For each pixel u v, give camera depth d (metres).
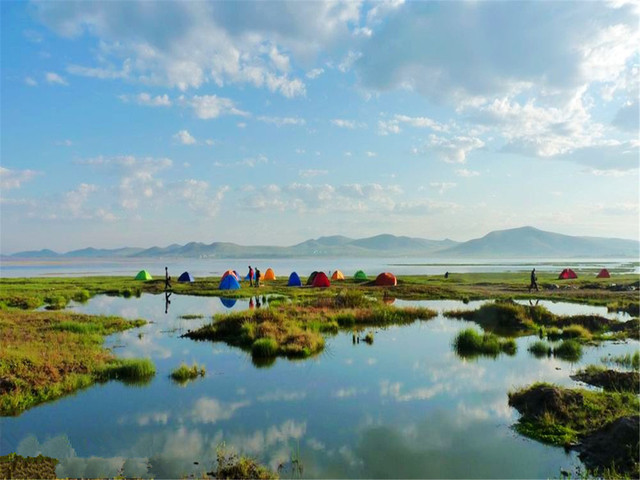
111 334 24.41
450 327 27.09
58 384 14.22
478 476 8.86
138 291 51.19
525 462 9.47
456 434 10.91
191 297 45.88
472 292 48.41
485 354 19.64
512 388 14.57
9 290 49.22
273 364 17.78
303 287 55.56
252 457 9.70
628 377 14.48
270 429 11.23
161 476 8.88
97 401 13.30
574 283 58.94
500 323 27.84
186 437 10.73
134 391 14.29
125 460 9.52
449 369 17.02
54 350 17.77
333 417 12.04
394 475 8.90
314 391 14.30
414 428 11.29
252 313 25.91
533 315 28.12
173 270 150.25
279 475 8.93
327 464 9.38
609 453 9.52
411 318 30.30
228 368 17.16
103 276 98.81
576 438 10.52
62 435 10.83
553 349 20.05
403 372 16.58
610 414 11.33
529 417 11.79
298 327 23.91
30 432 11.00
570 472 9.05
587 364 17.73
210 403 13.17
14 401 12.73
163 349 20.59
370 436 10.77
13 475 8.77
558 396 12.26
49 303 40.25
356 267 183.25
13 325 23.88
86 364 16.53
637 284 50.09
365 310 30.30
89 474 8.92
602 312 33.28
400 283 62.59
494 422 11.68
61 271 149.38
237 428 11.28
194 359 18.64
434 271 133.25
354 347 21.09
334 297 36.16
